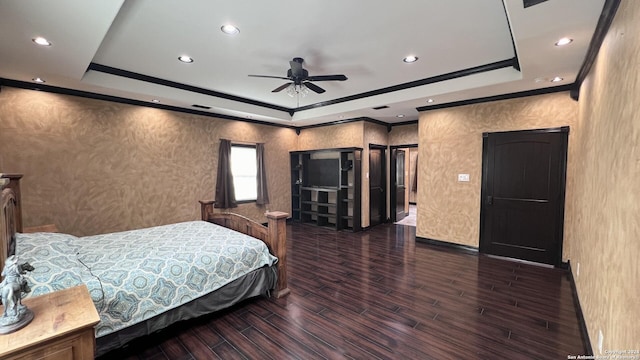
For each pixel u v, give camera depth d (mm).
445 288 3191
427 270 3754
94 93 3898
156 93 4043
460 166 4586
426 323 2480
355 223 5965
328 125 6555
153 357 2074
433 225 4973
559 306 2773
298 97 5152
